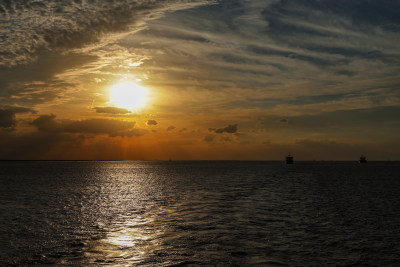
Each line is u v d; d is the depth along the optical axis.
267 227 25.28
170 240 21.31
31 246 20.06
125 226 25.83
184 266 16.38
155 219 28.81
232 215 30.83
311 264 16.77
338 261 17.28
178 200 43.28
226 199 44.44
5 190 58.62
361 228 25.08
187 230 24.22
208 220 28.25
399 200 43.34
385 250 19.23
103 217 29.97
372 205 38.25
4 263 16.95
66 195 49.91
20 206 37.53
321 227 25.34
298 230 24.25
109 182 80.88
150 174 127.19
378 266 16.58
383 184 73.81
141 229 24.66
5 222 27.67
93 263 16.88
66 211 33.66
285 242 20.88
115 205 38.31
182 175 118.56
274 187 65.44
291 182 80.69
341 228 25.03
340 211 33.44
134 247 19.77
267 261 17.17
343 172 145.88
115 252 18.75
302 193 53.00
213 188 63.03
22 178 98.69
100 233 23.39
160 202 41.12
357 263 17.00
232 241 21.03
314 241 21.12
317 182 80.81
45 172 147.25
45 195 49.84
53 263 16.91
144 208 35.75
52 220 28.58
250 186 68.12
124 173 137.25
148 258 17.64
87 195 49.97
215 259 17.47
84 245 20.22
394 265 16.75
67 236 22.53
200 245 20.14
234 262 16.98
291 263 16.89
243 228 24.89
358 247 19.81
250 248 19.48
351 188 63.09
